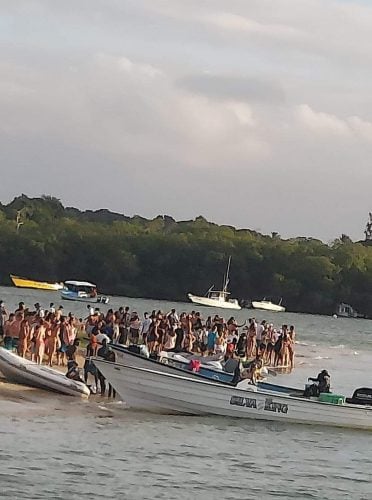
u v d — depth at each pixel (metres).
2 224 158.62
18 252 152.62
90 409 31.08
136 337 45.81
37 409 30.09
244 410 30.86
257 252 161.88
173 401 30.80
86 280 156.62
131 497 21.05
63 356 39.44
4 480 21.25
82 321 57.41
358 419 31.36
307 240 178.25
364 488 24.23
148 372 30.66
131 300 147.75
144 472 23.42
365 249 173.38
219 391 30.72
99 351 33.44
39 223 167.25
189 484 22.73
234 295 162.25
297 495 22.81
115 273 156.50
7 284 152.62
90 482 21.92
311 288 161.62
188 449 26.58
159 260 158.75
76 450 24.97
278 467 25.59
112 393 33.62
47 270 153.75
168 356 36.38
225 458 25.98
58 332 39.25
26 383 33.69
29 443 25.16
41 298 116.50
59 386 32.97
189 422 30.39
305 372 54.47
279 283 160.50
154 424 29.58
